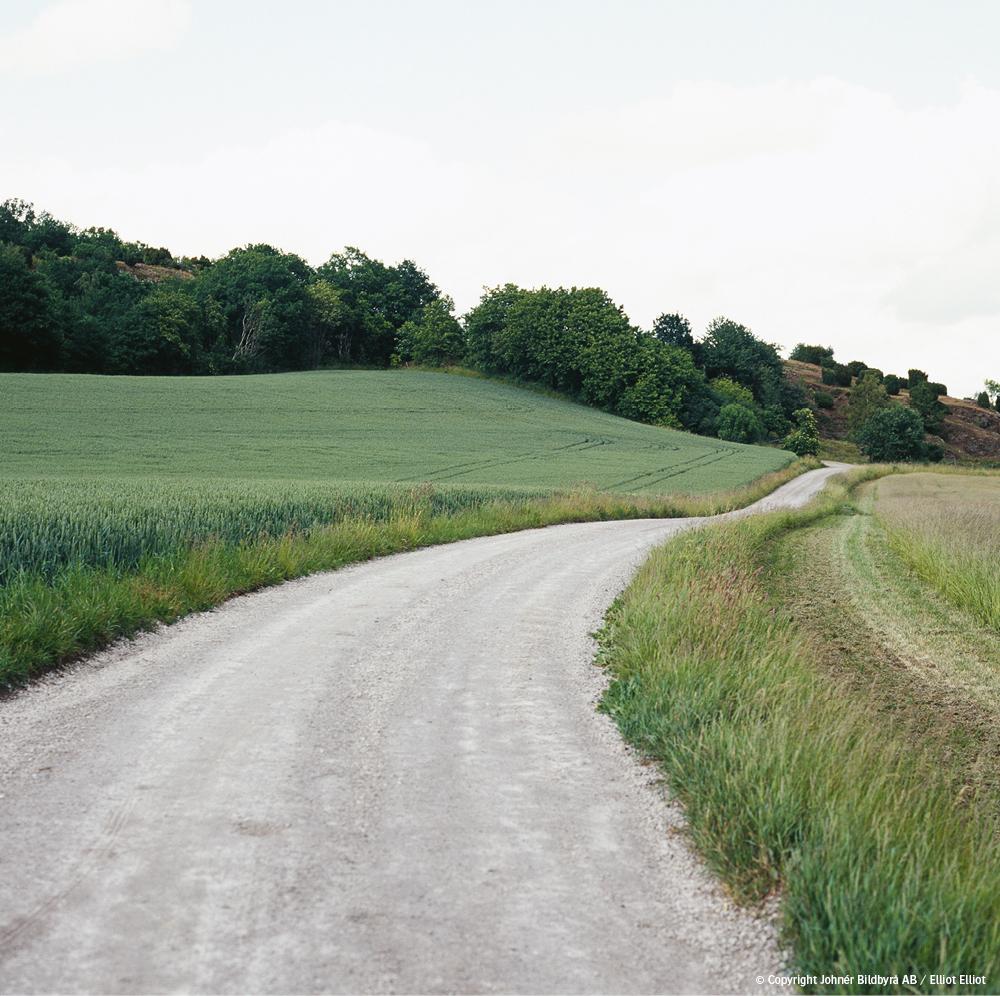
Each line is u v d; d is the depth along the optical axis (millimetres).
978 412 158375
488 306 115562
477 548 22078
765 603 14078
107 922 4059
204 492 22406
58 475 38938
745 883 4594
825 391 163250
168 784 5801
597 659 10117
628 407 105125
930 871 4340
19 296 81812
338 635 10922
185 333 100062
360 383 89750
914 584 17859
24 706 7492
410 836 5133
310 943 3930
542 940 4035
